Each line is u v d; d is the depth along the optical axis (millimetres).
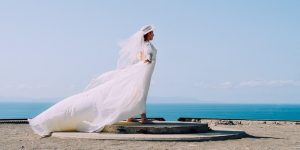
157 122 14125
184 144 11523
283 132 15938
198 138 12203
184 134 12672
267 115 117375
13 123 18922
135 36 13430
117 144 11383
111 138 12148
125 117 13109
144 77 13320
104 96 13266
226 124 20422
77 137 12414
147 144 11398
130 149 10609
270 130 16828
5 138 13000
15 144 11609
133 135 12312
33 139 12672
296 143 12406
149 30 13359
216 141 12242
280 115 116625
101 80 13656
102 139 12180
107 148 10750
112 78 13555
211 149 10828
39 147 11016
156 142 11758
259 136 14141
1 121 19016
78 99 13359
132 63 13547
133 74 13328
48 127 13289
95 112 13148
